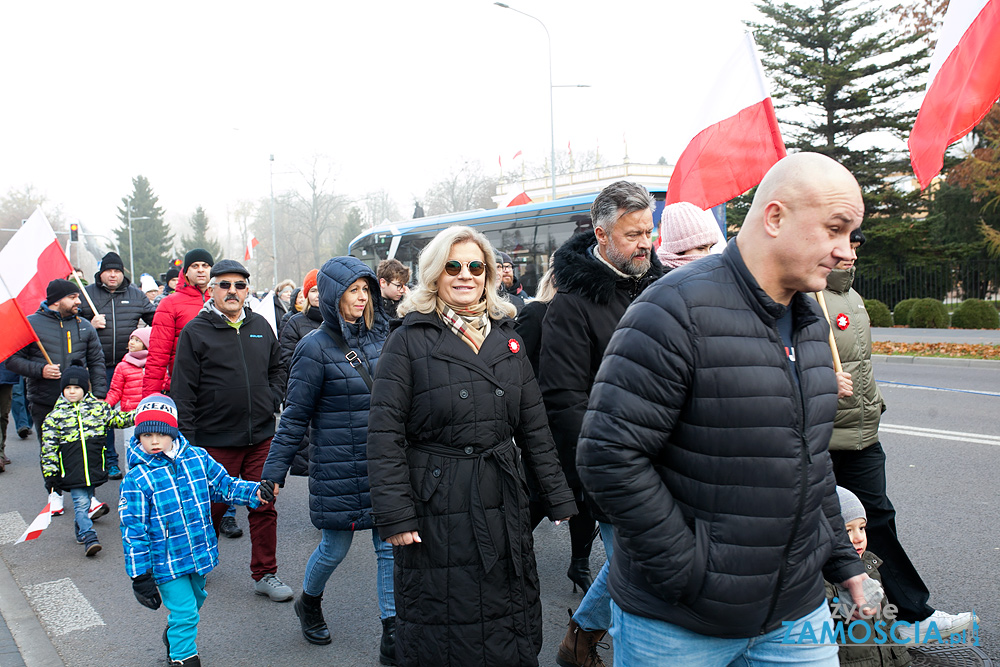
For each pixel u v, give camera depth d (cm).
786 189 188
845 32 2575
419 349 279
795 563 198
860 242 351
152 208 7656
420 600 270
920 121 398
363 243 1928
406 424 280
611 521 199
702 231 367
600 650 358
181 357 479
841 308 342
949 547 461
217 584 484
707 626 197
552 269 376
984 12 369
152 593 345
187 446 377
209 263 586
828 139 2639
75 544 574
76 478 555
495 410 278
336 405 372
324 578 386
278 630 412
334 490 369
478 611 267
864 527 322
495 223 1582
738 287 196
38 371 699
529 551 277
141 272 7444
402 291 566
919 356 1471
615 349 199
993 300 2336
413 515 269
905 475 622
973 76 374
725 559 192
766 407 190
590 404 203
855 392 343
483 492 272
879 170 2592
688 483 195
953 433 770
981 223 2388
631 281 344
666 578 193
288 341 705
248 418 487
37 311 726
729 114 468
